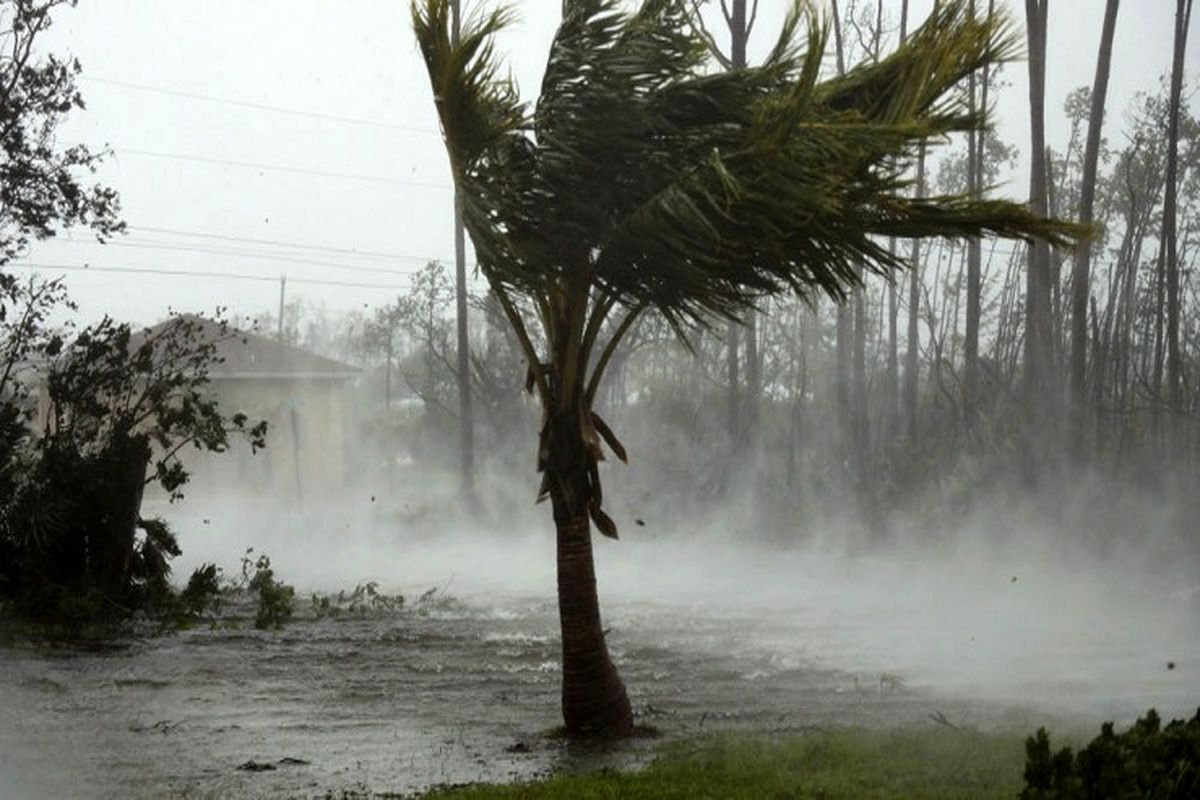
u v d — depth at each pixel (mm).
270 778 9242
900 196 10359
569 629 10820
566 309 10781
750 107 10227
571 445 10859
